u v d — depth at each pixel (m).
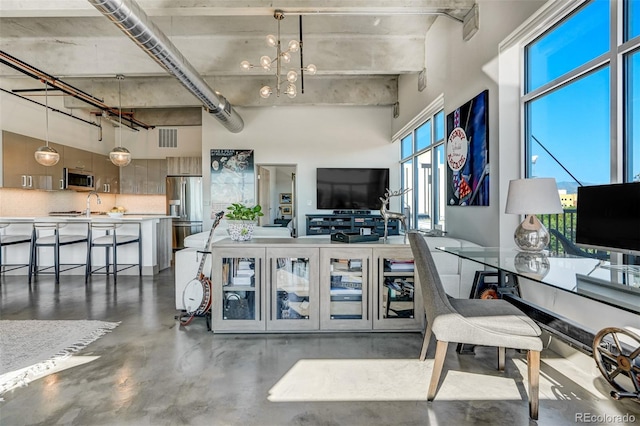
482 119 3.22
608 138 2.12
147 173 8.25
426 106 4.90
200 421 1.74
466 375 2.21
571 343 1.95
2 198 5.63
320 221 6.98
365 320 2.90
